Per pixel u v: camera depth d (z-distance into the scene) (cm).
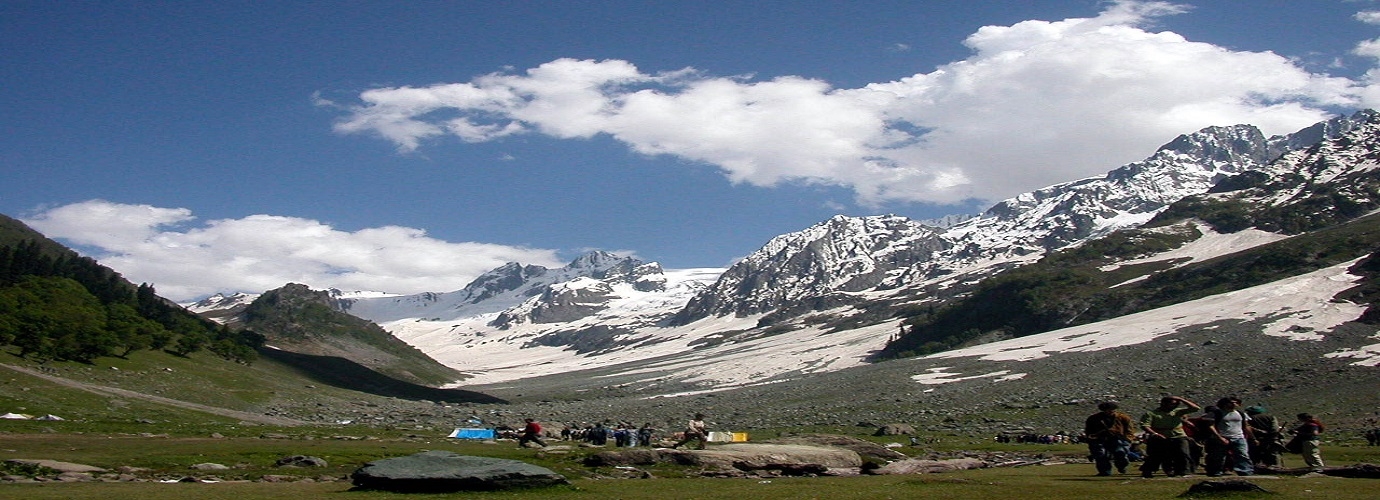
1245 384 13738
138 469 4209
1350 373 13350
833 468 4575
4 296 14838
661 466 4575
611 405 19475
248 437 7088
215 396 14088
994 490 2786
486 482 2933
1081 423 11775
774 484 3253
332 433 8225
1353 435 9031
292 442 6425
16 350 13350
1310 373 13750
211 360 18762
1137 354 17538
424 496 2820
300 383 19212
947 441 8900
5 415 8056
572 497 2830
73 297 17362
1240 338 17100
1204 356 16062
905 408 14675
